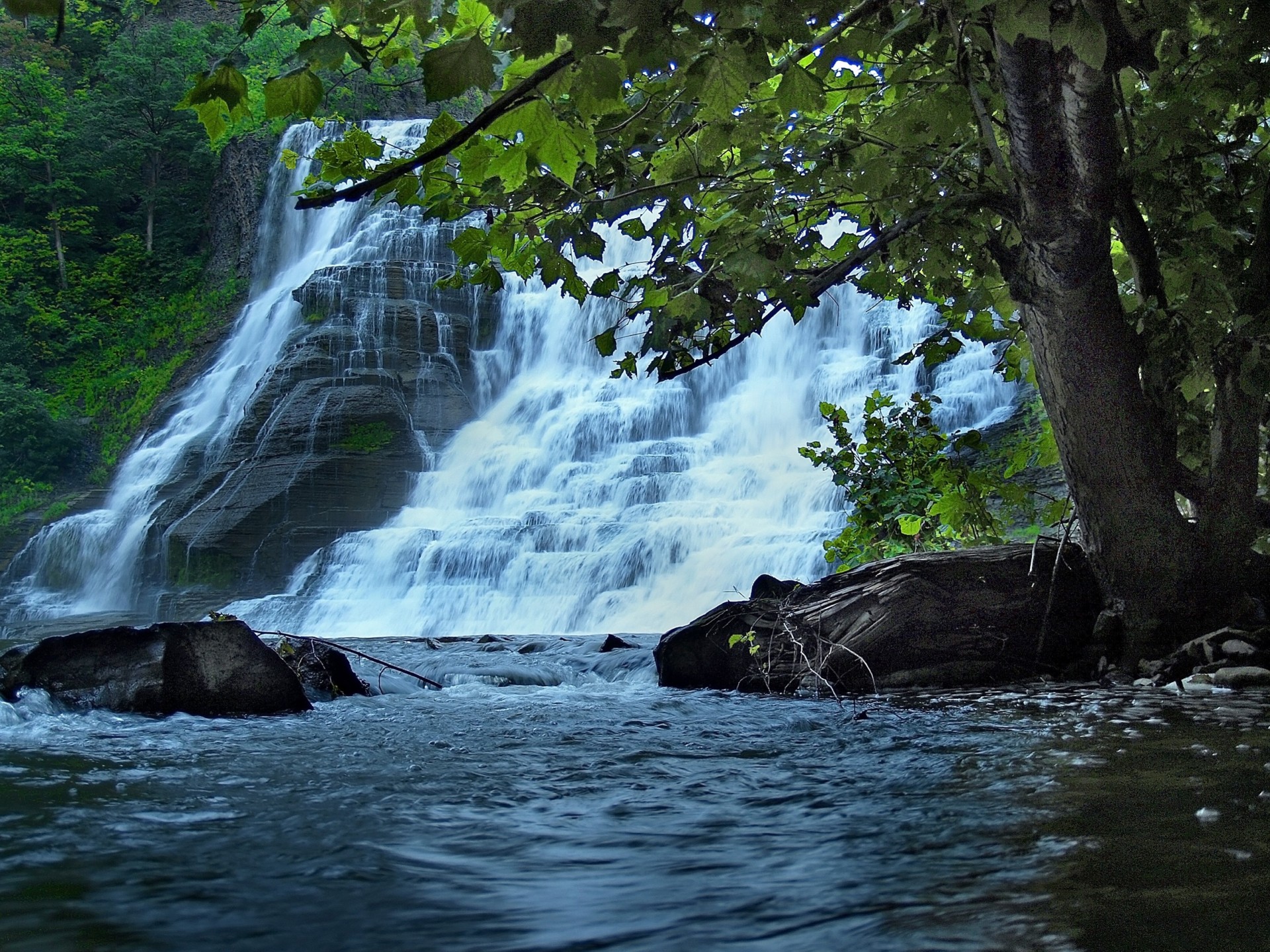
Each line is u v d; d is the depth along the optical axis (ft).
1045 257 18.33
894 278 20.95
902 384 75.61
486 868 7.86
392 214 115.96
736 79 9.57
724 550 62.03
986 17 15.57
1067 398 19.88
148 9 158.30
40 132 145.38
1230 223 19.65
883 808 9.68
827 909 6.70
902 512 27.99
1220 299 19.06
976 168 19.60
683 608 60.08
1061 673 20.66
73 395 127.65
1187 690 18.11
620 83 8.51
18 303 135.85
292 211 127.44
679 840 8.68
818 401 79.41
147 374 125.90
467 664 26.48
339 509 86.53
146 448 111.34
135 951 6.03
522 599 67.31
